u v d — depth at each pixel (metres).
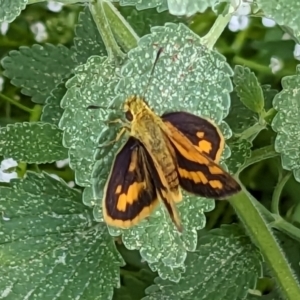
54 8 0.22
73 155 0.14
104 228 0.17
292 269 0.18
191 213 0.15
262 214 0.18
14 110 0.22
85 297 0.16
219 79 0.14
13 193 0.17
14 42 0.23
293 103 0.15
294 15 0.14
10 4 0.15
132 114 0.13
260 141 0.20
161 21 0.19
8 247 0.16
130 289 0.19
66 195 0.17
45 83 0.20
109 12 0.16
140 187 0.13
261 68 0.22
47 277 0.16
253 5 0.15
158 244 0.15
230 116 0.19
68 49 0.20
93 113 0.14
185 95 0.14
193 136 0.13
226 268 0.17
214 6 0.14
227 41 0.22
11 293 0.16
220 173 0.12
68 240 0.17
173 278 0.15
